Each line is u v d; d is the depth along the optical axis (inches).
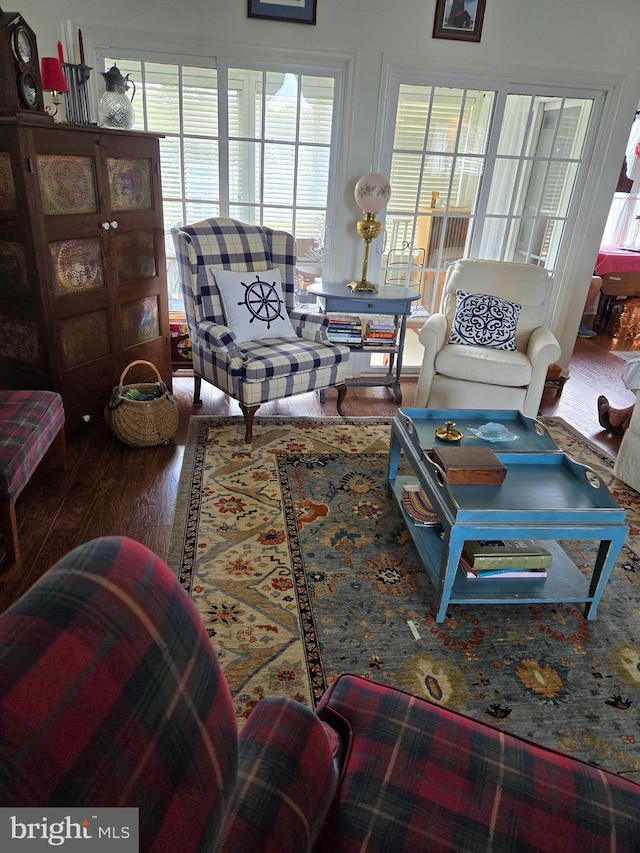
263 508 92.9
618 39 135.9
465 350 124.7
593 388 161.2
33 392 89.6
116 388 109.8
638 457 104.0
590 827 32.5
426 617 72.1
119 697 18.5
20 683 16.5
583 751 56.2
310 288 137.6
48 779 16.5
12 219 93.2
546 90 140.5
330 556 82.4
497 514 65.4
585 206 153.1
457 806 33.1
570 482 75.9
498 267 137.5
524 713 60.0
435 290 159.3
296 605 72.7
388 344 141.5
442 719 38.8
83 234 102.3
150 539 84.7
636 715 60.5
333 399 142.0
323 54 127.8
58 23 118.3
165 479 100.8
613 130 144.9
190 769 20.6
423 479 76.2
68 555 21.1
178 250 120.9
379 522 90.8
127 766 18.4
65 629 18.0
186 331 147.2
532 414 123.0
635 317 214.5
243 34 124.4
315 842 30.0
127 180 111.8
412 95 136.6
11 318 101.9
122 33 120.9
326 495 97.7
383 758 35.8
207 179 140.3
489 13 129.3
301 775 30.4
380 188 128.6
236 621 69.5
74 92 106.1
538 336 127.1
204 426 121.3
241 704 58.6
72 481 98.8
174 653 21.0
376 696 40.4
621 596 77.7
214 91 131.4
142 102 130.7
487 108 140.9
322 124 137.6
